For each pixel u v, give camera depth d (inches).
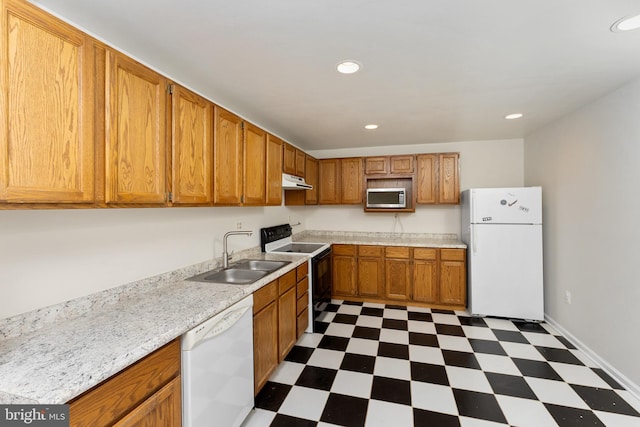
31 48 36.4
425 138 148.9
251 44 60.8
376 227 172.6
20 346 42.5
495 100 94.3
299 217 173.3
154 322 50.6
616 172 84.0
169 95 59.1
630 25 54.2
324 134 140.3
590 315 95.4
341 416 69.4
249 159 89.7
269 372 81.2
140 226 69.0
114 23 53.0
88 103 43.2
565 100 93.8
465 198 141.1
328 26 54.6
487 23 53.9
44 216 50.3
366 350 100.9
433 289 142.9
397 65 70.5
